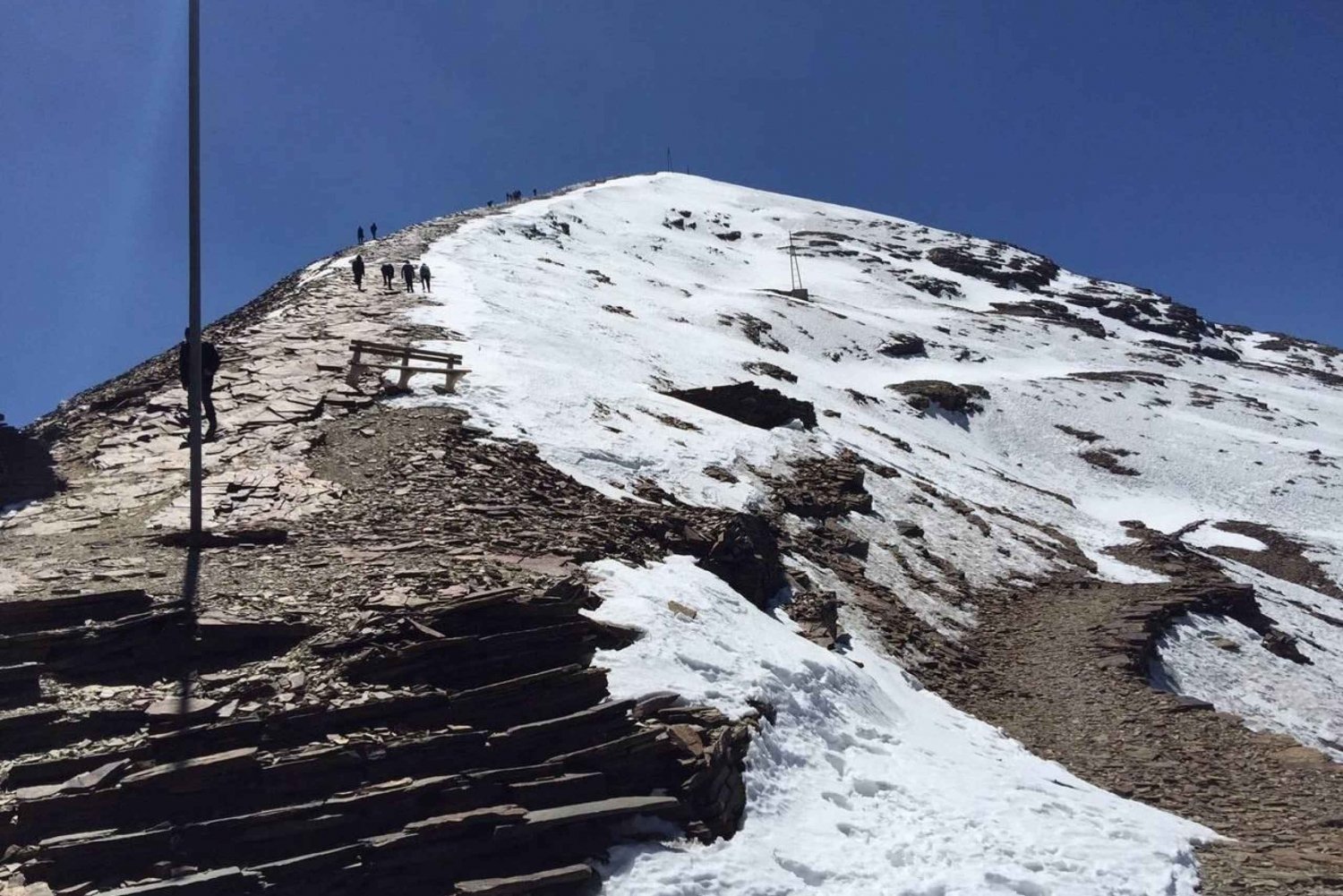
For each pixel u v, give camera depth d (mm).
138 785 7691
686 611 13422
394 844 7676
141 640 9820
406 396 22969
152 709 8523
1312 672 28688
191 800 7812
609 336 43500
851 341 86438
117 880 7133
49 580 11633
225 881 7102
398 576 11898
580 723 9500
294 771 8102
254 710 8672
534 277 56500
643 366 39188
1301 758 17469
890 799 11102
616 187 162750
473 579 11805
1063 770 15742
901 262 146625
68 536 14156
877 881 9109
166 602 10766
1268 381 118938
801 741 11703
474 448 19750
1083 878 9984
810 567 23719
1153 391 92812
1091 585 32781
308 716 8656
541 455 21141
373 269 45594
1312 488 68062
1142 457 71875
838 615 21266
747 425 34188
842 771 11602
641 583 14086
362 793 8031
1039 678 22172
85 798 7562
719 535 18531
